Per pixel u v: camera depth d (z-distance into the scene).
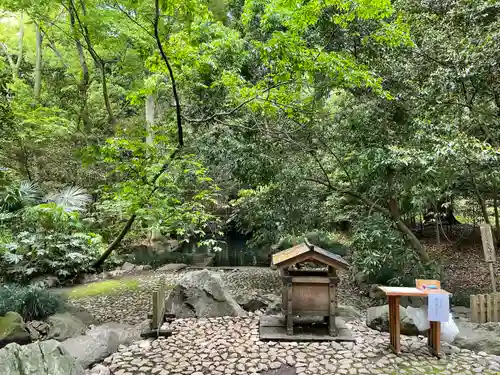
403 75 4.99
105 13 5.53
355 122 5.39
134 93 5.21
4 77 9.52
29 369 2.26
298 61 4.26
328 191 6.25
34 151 9.04
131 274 7.49
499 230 7.75
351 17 4.34
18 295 4.08
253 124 6.11
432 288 3.09
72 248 7.08
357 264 5.57
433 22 5.24
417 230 10.88
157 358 3.01
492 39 4.09
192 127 7.05
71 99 10.47
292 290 3.44
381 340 3.34
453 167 4.33
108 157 4.67
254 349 3.16
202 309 4.25
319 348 3.18
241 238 12.79
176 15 5.05
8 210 6.91
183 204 5.50
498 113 4.93
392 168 4.89
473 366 2.78
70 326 3.69
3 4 5.46
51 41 8.66
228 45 5.85
